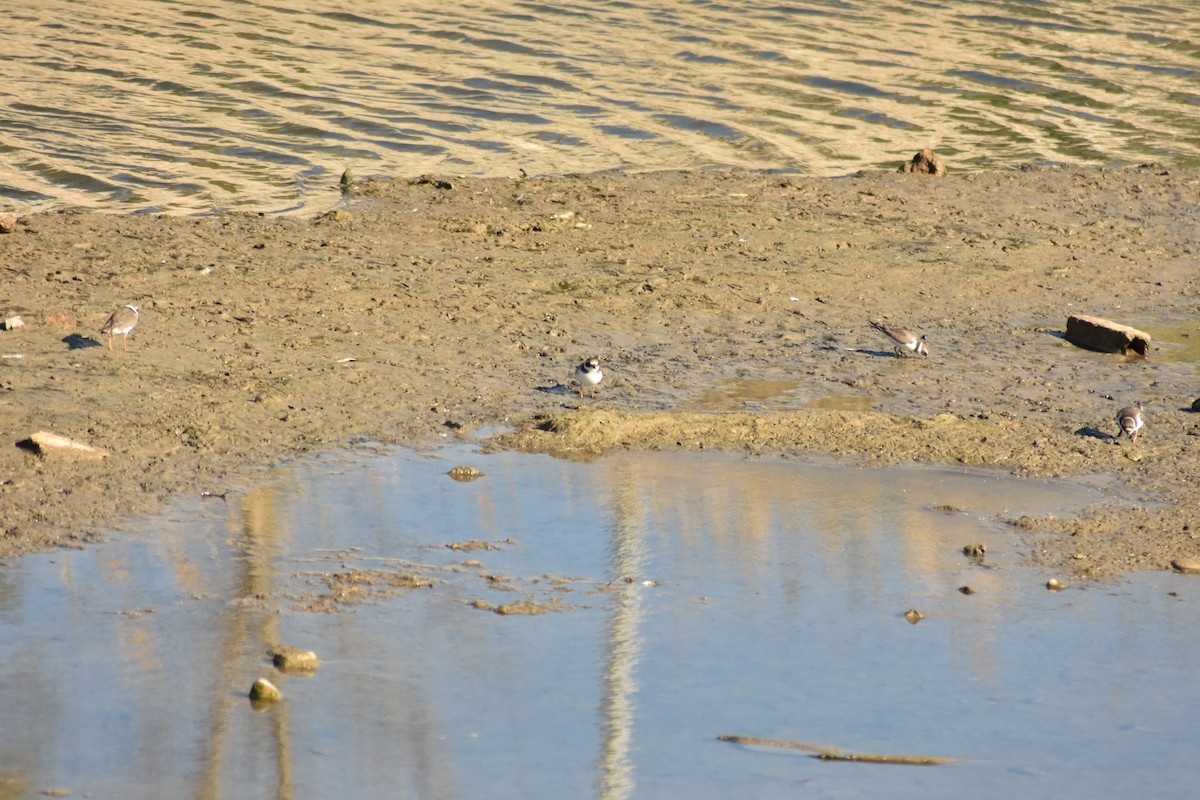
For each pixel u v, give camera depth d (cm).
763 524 1323
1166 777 920
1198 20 4997
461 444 1502
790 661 1068
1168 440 1555
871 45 4381
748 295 2081
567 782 899
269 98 3425
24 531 1229
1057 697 1023
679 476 1437
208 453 1423
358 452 1462
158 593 1141
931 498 1395
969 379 1769
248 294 1922
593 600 1163
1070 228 2570
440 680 1027
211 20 4303
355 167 2877
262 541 1245
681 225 2448
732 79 3872
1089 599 1177
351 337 1789
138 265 2017
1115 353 1900
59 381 1554
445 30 4325
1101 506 1376
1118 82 4062
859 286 2161
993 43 4500
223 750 927
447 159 2988
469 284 2047
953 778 916
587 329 1895
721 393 1680
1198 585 1205
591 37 4316
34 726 948
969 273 2258
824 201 2691
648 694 1015
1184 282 2270
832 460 1488
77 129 3019
